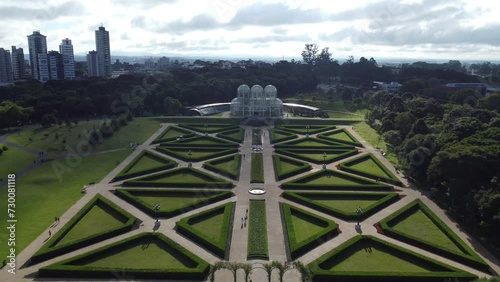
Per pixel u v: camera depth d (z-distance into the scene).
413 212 101.00
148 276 71.31
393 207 103.00
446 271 72.62
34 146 162.88
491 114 152.25
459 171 98.94
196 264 74.62
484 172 97.44
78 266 72.88
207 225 92.06
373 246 82.88
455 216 97.62
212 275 67.94
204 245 82.75
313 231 89.25
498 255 80.25
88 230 89.31
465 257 76.94
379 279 70.62
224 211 98.44
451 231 88.50
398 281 70.50
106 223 93.19
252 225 92.38
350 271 71.81
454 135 121.69
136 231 88.75
